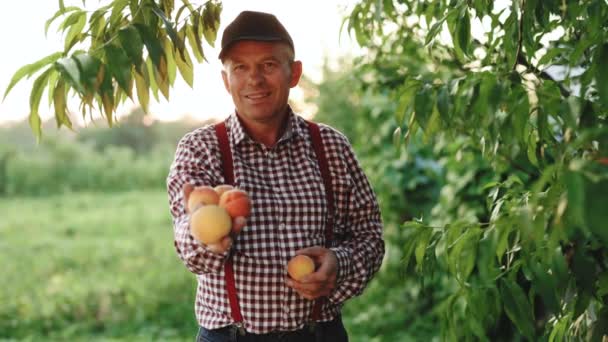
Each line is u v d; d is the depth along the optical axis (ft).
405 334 17.19
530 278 5.57
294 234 6.42
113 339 20.04
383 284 18.60
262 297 6.31
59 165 69.77
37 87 5.25
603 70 4.47
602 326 5.51
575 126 4.64
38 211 51.70
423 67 10.57
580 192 3.51
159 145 97.14
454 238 5.77
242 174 6.46
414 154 16.79
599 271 5.57
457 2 6.38
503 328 9.64
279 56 6.42
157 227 41.39
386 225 17.75
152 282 24.85
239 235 6.32
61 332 20.86
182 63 6.56
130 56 5.17
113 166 74.13
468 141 9.68
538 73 5.95
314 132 6.88
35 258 30.73
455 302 6.28
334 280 6.28
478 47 7.95
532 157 5.61
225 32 6.44
